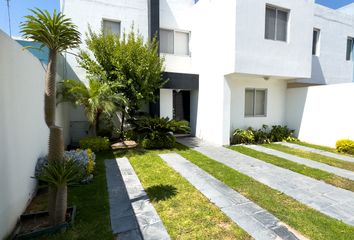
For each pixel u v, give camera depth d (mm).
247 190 4238
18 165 3150
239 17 7391
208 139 9445
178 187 4379
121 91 7730
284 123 10289
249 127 9391
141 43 7996
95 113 7430
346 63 11625
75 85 6926
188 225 3035
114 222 3100
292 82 10250
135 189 4277
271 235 2801
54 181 2844
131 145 7852
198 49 10047
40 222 3062
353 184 4586
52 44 2811
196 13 10133
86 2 8695
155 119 8141
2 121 2643
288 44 8375
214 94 8891
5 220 2654
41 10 2705
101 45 7555
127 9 9383
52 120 2916
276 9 8109
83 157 4801
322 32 10578
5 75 2764
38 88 4309
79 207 3518
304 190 4262
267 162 6230
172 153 7266
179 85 9664
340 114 7961
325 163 6148
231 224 3061
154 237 2771
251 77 9031
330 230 2910
